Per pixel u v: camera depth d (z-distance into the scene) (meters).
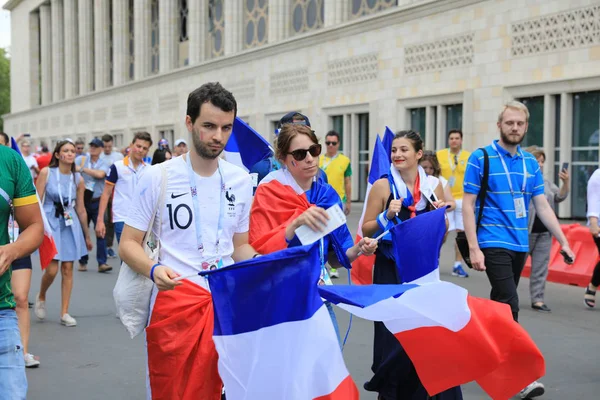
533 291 8.20
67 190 7.47
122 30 41.69
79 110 46.84
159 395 3.36
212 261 3.43
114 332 7.11
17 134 61.34
